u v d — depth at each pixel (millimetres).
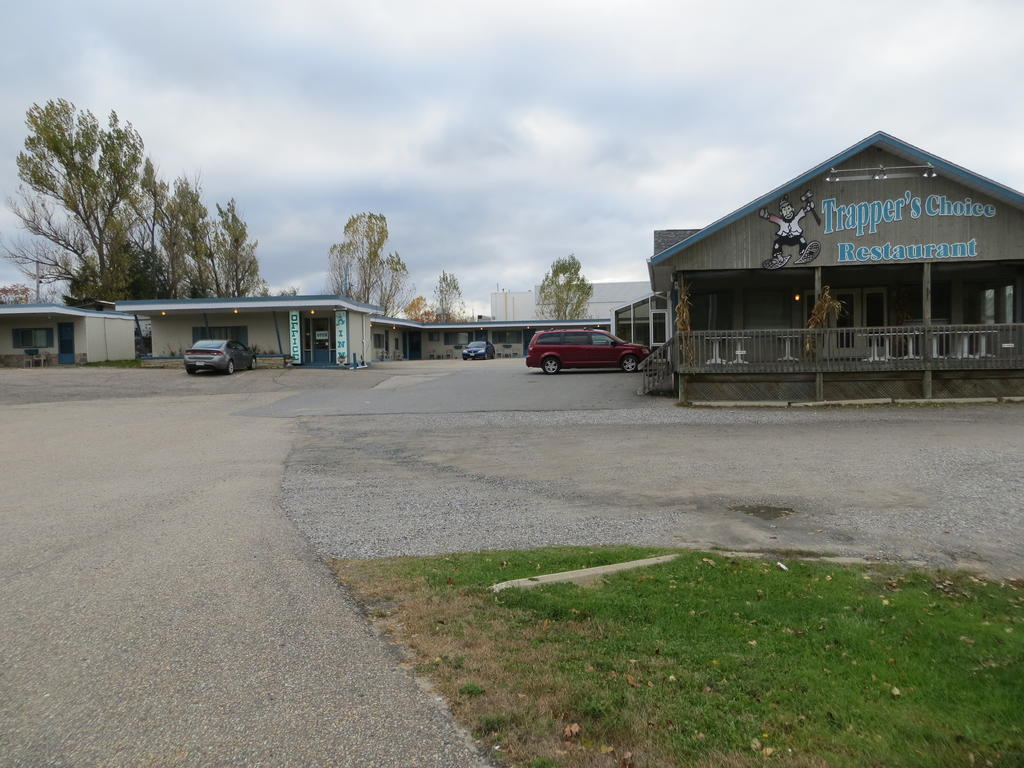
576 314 60562
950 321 20953
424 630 4277
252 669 3736
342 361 33594
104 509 7668
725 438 12438
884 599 4801
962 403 16734
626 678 3617
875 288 21359
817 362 17547
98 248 44000
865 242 17750
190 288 50094
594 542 6414
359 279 59188
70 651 3961
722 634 4223
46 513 7484
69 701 3389
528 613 4555
